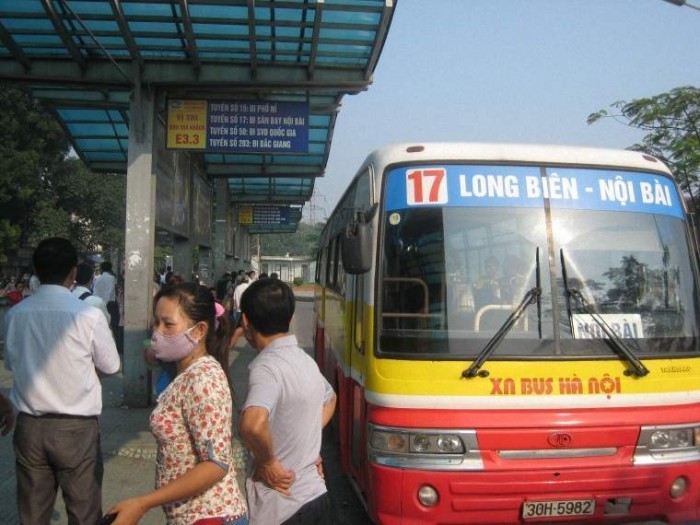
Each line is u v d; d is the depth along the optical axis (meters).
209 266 17.47
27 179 27.45
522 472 4.09
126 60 8.73
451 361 4.27
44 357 3.53
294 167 16.50
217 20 7.90
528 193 4.70
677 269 4.74
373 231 4.65
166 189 10.64
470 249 4.55
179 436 2.65
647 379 4.37
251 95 9.89
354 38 8.38
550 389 4.25
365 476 4.56
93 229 37.41
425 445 4.14
